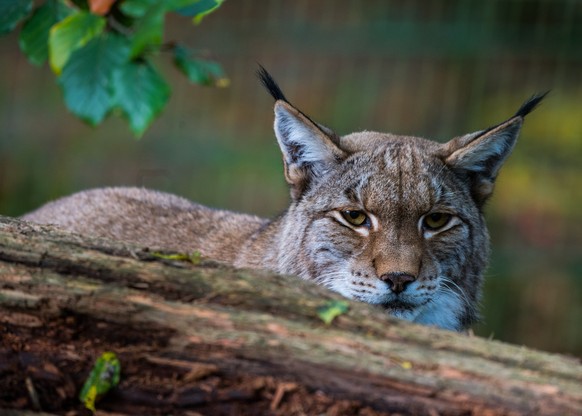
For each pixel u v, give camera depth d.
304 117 10.31
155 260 6.87
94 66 9.02
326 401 6.35
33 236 6.97
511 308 20.39
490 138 10.34
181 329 6.57
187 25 22.80
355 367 6.36
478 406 6.18
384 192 9.86
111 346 6.64
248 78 22.77
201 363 6.50
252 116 22.77
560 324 20.38
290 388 6.39
